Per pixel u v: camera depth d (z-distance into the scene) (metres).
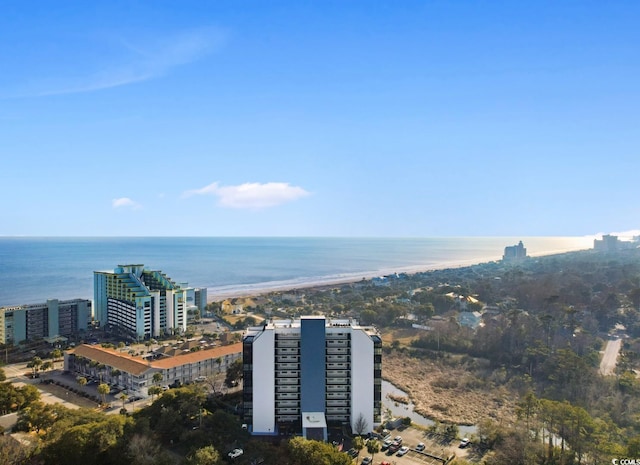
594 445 130.00
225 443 135.50
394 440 150.25
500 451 139.00
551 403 145.62
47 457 114.50
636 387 187.00
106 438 117.12
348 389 161.50
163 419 138.50
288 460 122.50
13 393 161.00
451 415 183.00
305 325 157.12
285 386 158.88
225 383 186.38
